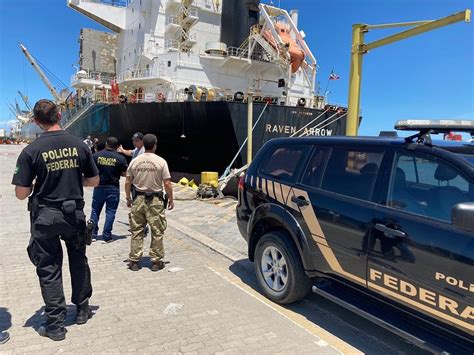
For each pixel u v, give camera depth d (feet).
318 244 11.82
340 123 53.78
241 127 46.93
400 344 11.19
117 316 12.20
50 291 10.55
